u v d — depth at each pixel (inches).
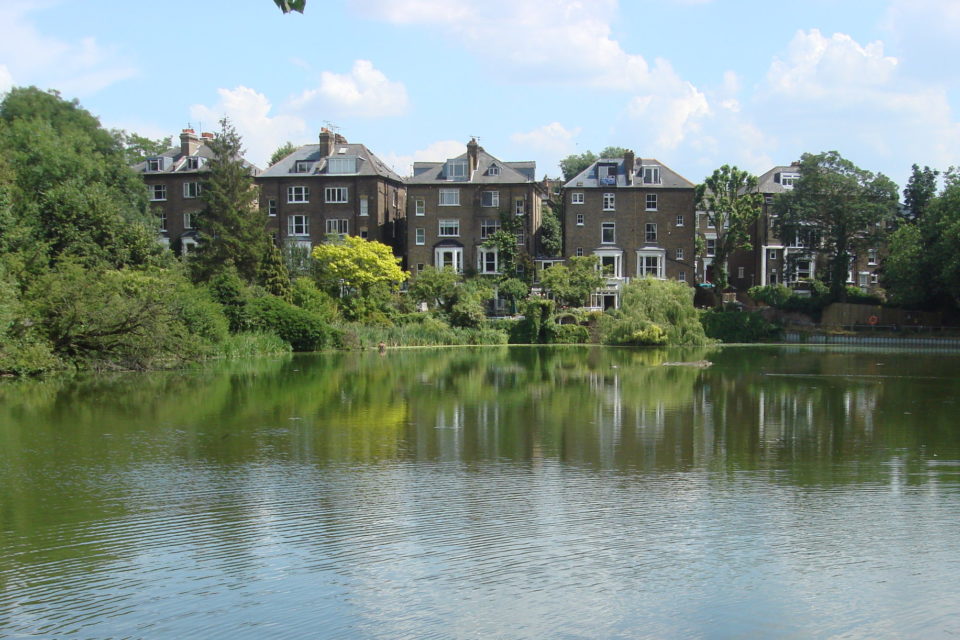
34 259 1630.2
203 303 1865.2
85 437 809.5
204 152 3144.7
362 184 3036.4
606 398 1138.7
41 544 477.1
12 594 406.0
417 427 874.8
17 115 2736.2
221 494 584.4
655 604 390.6
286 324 2165.4
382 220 3095.5
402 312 2687.0
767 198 3410.4
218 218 2613.2
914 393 1207.6
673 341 2508.6
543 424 898.7
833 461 697.0
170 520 522.3
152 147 3870.6
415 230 3073.3
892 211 3026.6
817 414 981.2
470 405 1057.5
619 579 420.2
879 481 622.8
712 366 1731.1
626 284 2640.3
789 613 380.8
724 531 496.1
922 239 2731.3
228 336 1947.6
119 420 918.4
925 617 377.4
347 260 2564.0
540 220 3287.4
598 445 770.8
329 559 450.3
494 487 603.2
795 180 3129.9
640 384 1339.8
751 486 607.8
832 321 3009.4
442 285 2682.1
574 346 2522.1
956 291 2615.7
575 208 3095.5
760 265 3398.1
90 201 2017.7
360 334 2367.1
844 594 401.7
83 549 468.4
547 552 458.9
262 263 2352.4
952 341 2613.2
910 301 2839.6
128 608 389.1
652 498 570.9
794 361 1895.9
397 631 364.2
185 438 804.0
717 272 3058.6
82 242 1942.7
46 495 582.9
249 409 1010.7
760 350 2352.4
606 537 484.7
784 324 2972.4
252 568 437.7
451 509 543.5
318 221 3053.6
